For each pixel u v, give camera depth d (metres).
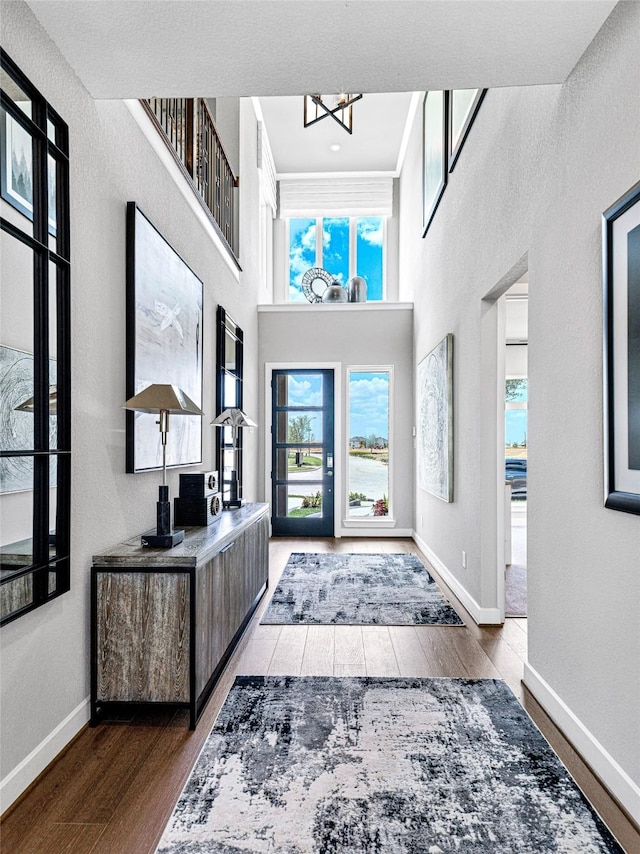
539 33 1.99
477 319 3.72
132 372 2.72
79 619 2.25
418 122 6.43
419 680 2.77
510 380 7.15
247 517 3.52
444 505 4.76
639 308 1.71
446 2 1.83
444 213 4.86
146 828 1.70
